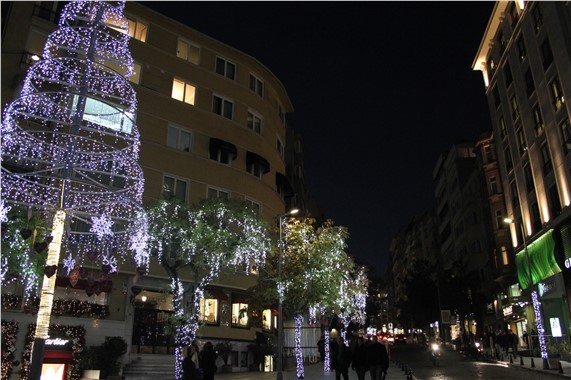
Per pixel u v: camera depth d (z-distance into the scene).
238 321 30.05
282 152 39.56
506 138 41.38
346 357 17.52
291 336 34.28
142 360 23.83
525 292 38.50
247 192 32.44
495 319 52.59
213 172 30.72
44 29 25.19
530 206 36.62
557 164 30.86
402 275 127.12
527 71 35.59
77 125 11.77
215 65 33.22
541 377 21.67
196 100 31.33
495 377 22.30
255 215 20.48
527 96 35.62
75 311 22.16
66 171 11.55
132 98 14.37
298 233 24.42
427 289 60.53
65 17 12.95
